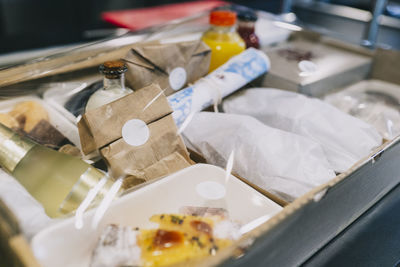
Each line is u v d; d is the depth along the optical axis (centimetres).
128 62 53
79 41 144
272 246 35
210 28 67
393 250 47
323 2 183
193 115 55
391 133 59
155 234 35
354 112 64
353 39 80
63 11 157
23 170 45
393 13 160
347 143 53
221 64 66
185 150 48
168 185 42
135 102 46
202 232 35
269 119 57
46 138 49
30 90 53
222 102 61
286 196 45
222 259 30
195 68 59
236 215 41
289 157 48
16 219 36
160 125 46
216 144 51
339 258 45
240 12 84
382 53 75
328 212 40
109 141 43
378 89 73
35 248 34
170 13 122
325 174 47
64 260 35
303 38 85
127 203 40
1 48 131
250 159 49
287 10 157
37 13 150
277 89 63
